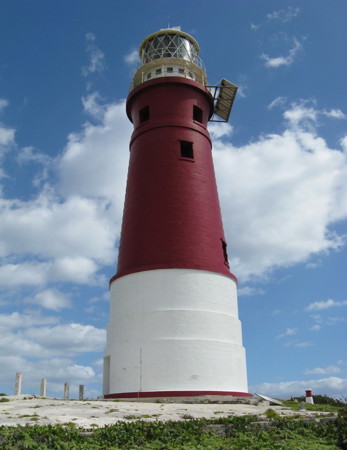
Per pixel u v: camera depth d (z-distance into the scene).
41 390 31.59
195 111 34.38
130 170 33.28
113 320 29.53
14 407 20.19
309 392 28.98
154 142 32.19
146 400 25.59
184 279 28.42
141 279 28.81
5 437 12.02
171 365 26.62
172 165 31.30
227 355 27.91
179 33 36.78
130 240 30.44
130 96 34.62
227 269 30.67
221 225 32.16
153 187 30.86
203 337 27.53
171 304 27.92
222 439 14.23
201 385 26.45
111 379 28.19
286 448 13.38
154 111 33.12
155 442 13.13
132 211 31.22
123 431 13.91
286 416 19.36
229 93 37.06
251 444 13.65
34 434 12.65
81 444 12.26
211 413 19.94
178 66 35.09
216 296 28.95
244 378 29.00
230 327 28.92
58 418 16.91
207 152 33.41
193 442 13.36
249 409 22.05
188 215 30.00
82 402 22.56
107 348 29.56
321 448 13.73
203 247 29.59
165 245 29.12
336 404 30.58
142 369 26.97
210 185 32.22
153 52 36.44
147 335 27.58
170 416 18.50
